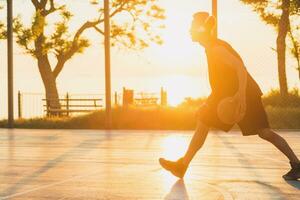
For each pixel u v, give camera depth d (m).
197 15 7.35
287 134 14.68
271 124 17.20
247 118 7.41
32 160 9.80
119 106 20.41
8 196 6.56
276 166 8.91
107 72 18.11
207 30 7.27
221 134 14.83
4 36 27.80
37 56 29.77
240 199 6.36
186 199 6.36
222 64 7.20
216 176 7.95
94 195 6.59
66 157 10.20
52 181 7.57
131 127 18.36
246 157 10.05
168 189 6.95
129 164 9.23
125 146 12.11
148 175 8.04
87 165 9.13
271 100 25.98
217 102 7.38
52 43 29.64
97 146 12.14
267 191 6.81
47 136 14.81
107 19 18.09
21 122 20.47
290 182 7.42
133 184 7.30
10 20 19.05
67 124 19.47
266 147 11.66
